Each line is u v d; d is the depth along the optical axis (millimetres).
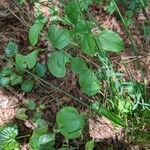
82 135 760
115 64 869
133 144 758
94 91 544
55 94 827
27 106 799
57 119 534
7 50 813
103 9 979
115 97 739
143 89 771
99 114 755
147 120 744
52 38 493
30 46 896
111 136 769
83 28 488
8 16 943
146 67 870
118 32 932
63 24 902
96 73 749
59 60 498
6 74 813
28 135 758
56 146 748
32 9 957
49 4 947
